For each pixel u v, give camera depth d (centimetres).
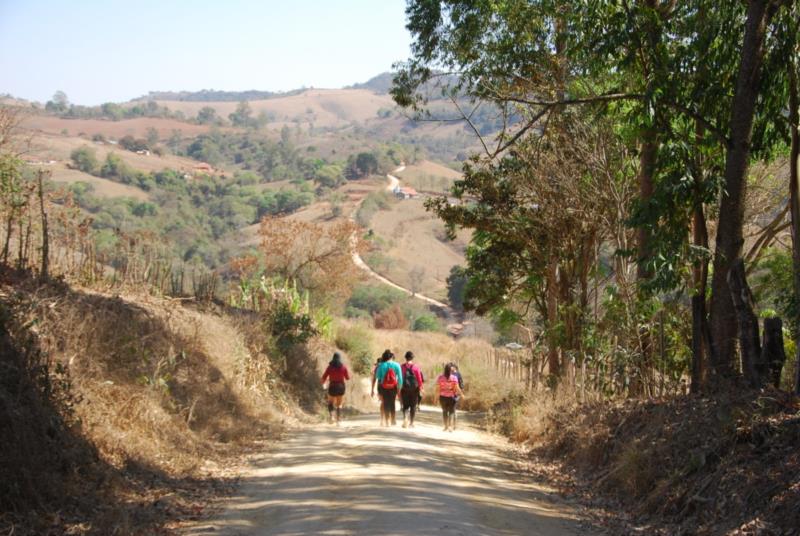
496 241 2556
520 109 2164
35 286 1459
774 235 1967
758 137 1378
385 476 1185
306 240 4434
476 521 927
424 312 9581
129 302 1812
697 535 888
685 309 1664
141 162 19575
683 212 1391
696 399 1237
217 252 10931
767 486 873
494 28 1888
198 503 1025
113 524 876
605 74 1808
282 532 855
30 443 947
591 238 2192
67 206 1955
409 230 14788
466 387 3244
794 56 1295
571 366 1947
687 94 1429
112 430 1194
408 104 2038
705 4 1403
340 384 2150
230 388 1852
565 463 1454
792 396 1051
